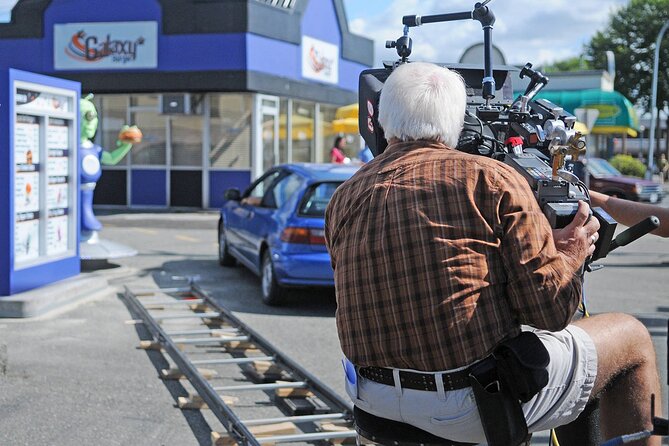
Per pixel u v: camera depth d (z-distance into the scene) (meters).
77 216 9.49
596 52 62.59
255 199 10.53
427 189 2.50
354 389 2.69
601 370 2.78
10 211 8.05
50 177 8.99
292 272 8.55
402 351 2.49
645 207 3.20
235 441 4.58
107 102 21.55
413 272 2.46
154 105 21.34
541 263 2.40
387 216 2.54
